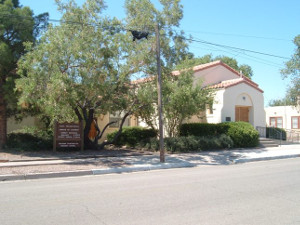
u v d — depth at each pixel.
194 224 5.36
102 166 12.40
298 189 8.23
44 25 16.31
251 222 5.48
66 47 13.52
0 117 16.03
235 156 16.11
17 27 14.59
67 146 16.23
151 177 10.47
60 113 15.77
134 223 5.41
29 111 16.89
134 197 7.35
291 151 18.72
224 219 5.64
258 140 20.55
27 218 5.71
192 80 17.67
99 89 13.97
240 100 22.20
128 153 16.45
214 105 21.64
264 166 13.25
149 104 16.36
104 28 14.61
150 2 17.41
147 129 20.12
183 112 17.42
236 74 25.44
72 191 8.11
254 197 7.32
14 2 16.45
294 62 23.12
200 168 12.87
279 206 6.53
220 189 8.23
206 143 17.91
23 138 17.30
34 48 14.21
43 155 14.81
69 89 13.12
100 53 14.06
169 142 17.28
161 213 6.01
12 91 14.38
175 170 12.34
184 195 7.53
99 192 7.95
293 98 24.00
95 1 14.87
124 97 16.23
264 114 23.50
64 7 14.57
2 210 6.25
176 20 17.80
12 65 15.23
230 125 19.56
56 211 6.17
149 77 16.25
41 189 8.43
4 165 11.95
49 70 13.26
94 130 22.80
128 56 15.09
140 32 13.77
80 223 5.43
